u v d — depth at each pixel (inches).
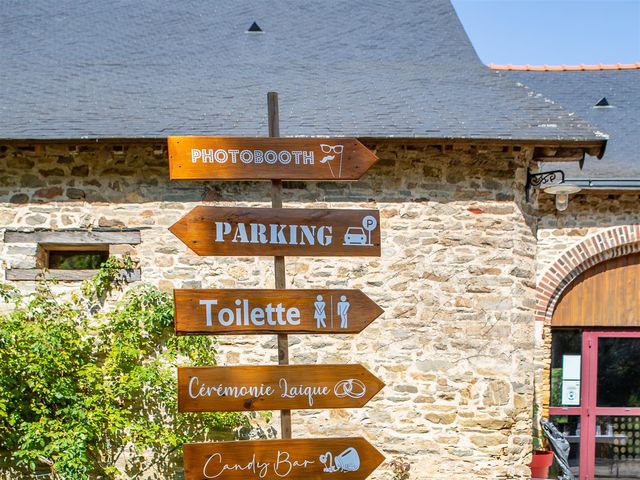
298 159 130.7
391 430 229.3
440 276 233.5
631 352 288.0
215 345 230.8
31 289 229.3
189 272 231.6
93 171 232.2
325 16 319.0
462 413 230.2
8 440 213.2
